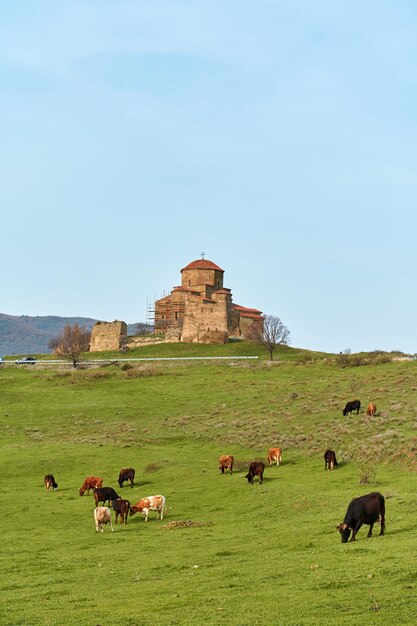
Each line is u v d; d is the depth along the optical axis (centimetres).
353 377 9544
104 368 12900
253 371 11325
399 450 5119
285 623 2023
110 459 6500
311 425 6781
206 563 2989
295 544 3142
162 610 2294
